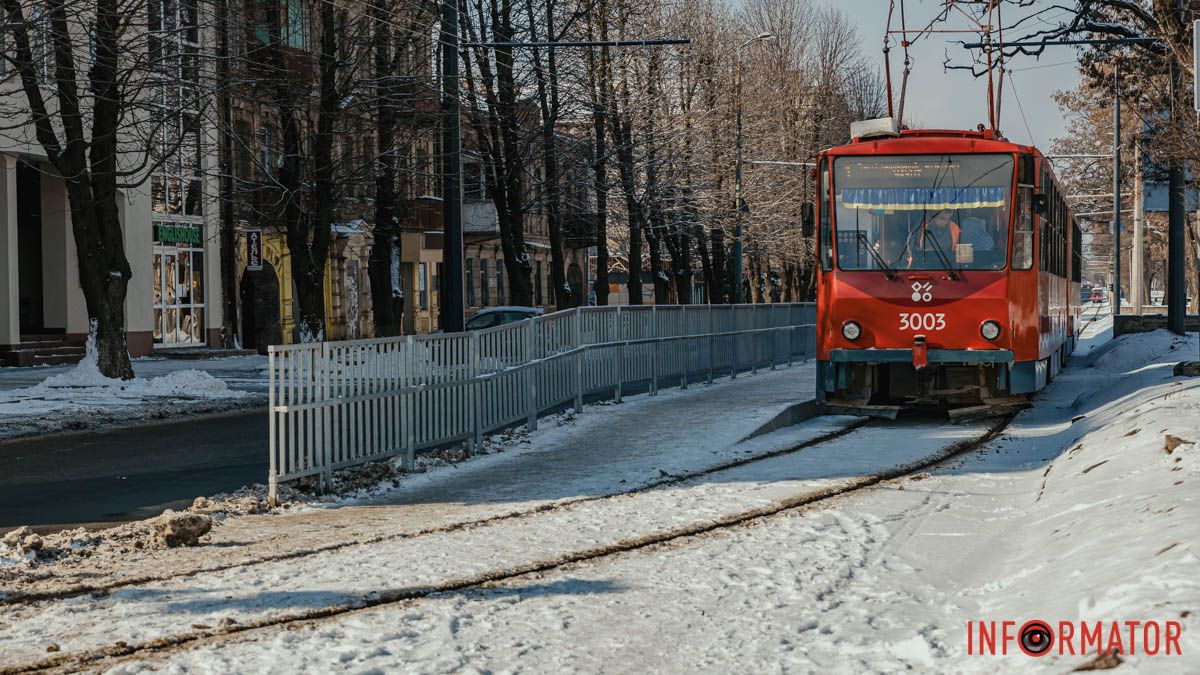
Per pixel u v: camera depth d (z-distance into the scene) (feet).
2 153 113.80
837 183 64.54
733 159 168.25
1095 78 90.53
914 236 63.41
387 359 45.34
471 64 124.98
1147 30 84.74
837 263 64.18
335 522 35.88
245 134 129.39
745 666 20.15
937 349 62.64
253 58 102.58
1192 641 17.07
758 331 109.70
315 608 24.35
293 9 111.55
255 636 22.30
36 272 127.65
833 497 38.50
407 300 189.26
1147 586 20.45
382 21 102.27
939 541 30.91
